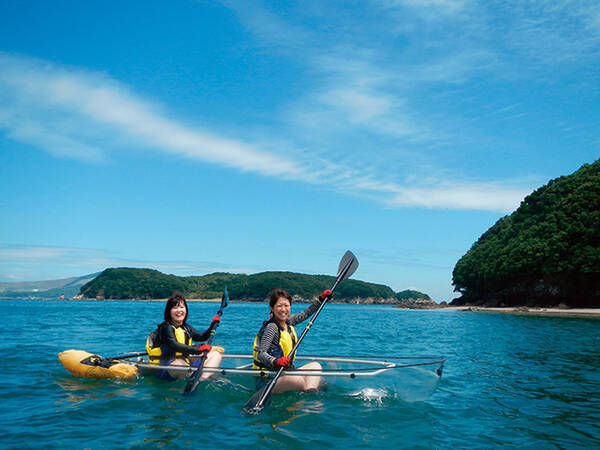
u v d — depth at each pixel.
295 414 4.31
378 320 28.22
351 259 6.68
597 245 49.59
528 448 3.49
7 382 5.64
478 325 22.50
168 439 3.56
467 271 71.12
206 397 4.91
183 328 5.95
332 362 6.10
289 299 5.32
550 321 27.22
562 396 5.30
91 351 9.05
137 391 5.20
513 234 62.00
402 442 3.59
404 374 4.98
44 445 3.41
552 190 59.19
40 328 15.20
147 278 193.75
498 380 6.34
